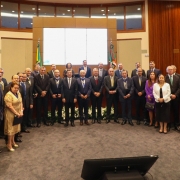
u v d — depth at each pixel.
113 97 5.67
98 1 9.27
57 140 4.28
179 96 5.04
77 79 5.51
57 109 5.87
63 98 5.38
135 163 2.33
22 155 3.50
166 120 4.69
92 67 8.17
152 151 3.63
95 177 2.38
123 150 3.69
